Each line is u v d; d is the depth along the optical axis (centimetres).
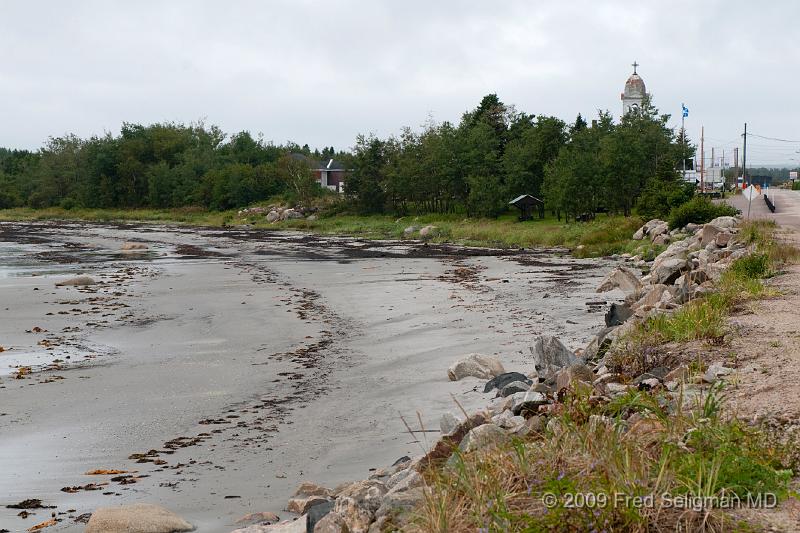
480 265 4325
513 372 1455
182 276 4056
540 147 8244
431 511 573
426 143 9594
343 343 2142
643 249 4494
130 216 12456
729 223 4219
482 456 661
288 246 6325
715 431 641
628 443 609
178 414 1464
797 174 18350
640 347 1237
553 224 7044
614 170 7038
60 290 3491
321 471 1094
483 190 8031
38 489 1062
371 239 7094
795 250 2592
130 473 1127
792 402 806
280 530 752
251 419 1410
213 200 12712
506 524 527
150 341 2286
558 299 2758
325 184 14438
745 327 1327
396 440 1211
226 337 2312
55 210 14100
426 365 1762
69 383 1752
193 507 965
